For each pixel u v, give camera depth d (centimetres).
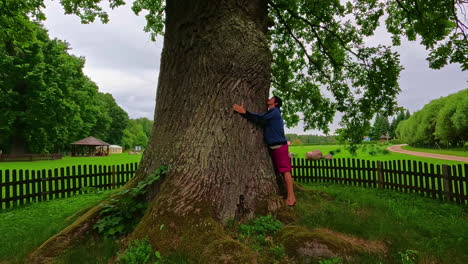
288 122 972
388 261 288
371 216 390
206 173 348
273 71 937
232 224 333
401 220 402
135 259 276
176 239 295
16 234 419
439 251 311
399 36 780
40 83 2664
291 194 374
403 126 6981
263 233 321
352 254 284
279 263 273
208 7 390
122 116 7175
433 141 5072
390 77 708
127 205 365
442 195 683
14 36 708
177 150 375
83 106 3575
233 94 379
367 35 801
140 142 9919
